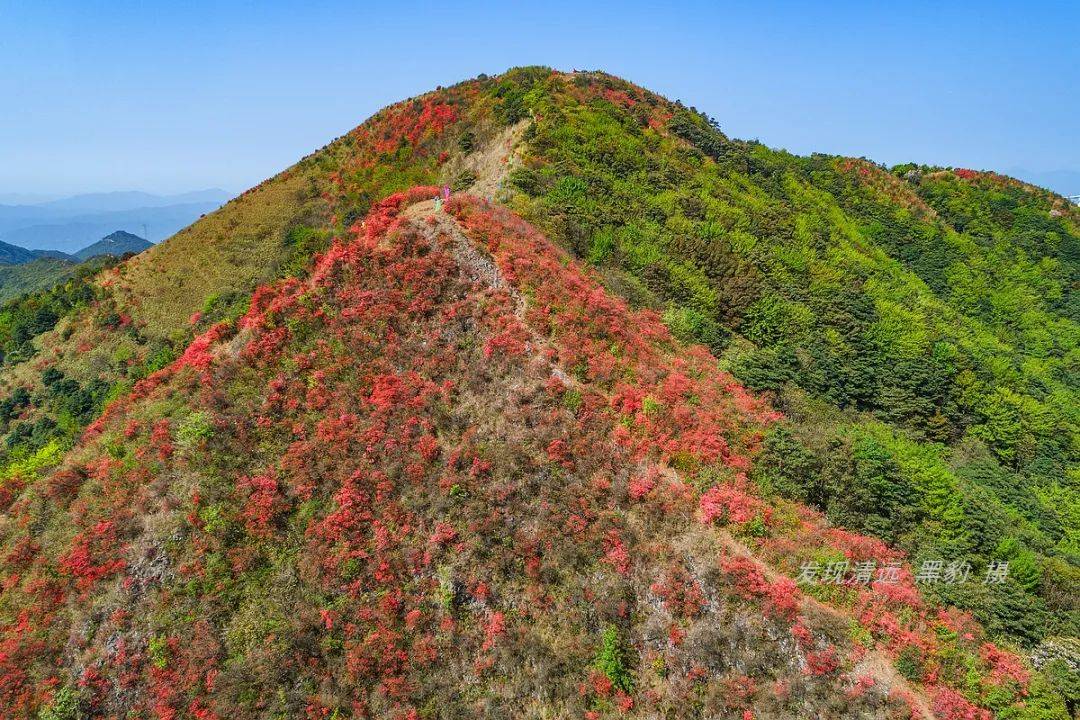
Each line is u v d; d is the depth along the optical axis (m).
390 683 23.20
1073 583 27.41
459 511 26.62
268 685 23.38
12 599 26.92
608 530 25.52
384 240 37.19
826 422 36.34
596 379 30.94
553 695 22.66
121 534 27.33
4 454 51.88
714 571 23.86
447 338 32.81
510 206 45.78
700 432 29.17
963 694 22.03
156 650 24.50
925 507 30.14
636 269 44.22
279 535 26.80
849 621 23.11
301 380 31.61
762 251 52.50
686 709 21.72
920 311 54.22
